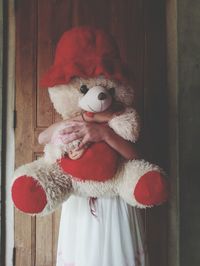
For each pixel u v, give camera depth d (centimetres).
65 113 105
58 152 99
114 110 103
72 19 150
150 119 149
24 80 151
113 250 102
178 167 141
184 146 141
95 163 97
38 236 151
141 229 111
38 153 151
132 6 150
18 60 151
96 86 99
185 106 141
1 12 151
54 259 150
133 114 103
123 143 101
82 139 98
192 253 139
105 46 101
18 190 98
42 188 99
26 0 151
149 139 149
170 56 149
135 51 150
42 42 151
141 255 107
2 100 151
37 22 151
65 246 108
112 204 104
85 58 99
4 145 152
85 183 102
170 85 149
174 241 149
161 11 150
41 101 151
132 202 101
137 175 99
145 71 150
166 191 98
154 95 149
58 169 103
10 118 152
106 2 150
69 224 108
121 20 150
